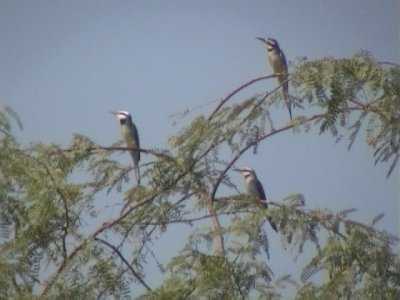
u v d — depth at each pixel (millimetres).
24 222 12898
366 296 11797
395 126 12586
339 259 12000
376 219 12281
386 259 12000
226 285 11945
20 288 12344
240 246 12242
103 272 12586
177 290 12086
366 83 12789
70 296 12328
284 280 12016
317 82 12945
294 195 12633
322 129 12977
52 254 12977
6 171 13047
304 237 12211
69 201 13242
